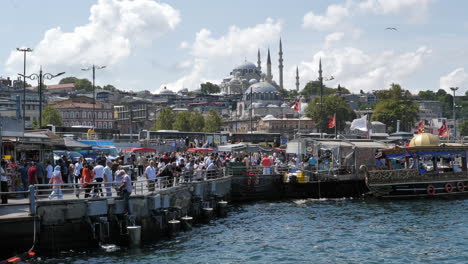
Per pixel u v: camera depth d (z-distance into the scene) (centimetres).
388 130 17838
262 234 3170
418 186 4816
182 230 3275
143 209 2825
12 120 3186
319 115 18188
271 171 5075
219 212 3928
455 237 3062
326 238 3053
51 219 2472
